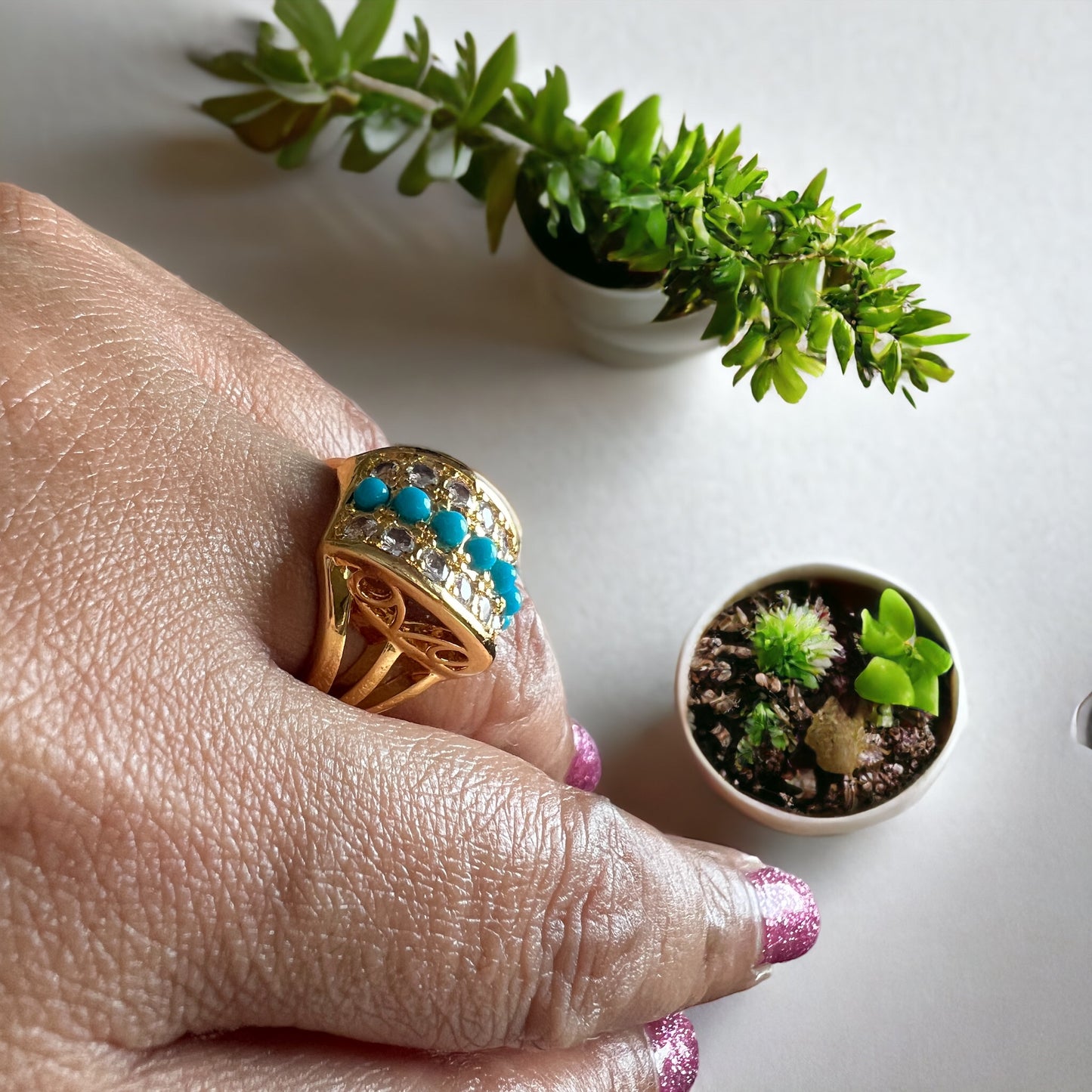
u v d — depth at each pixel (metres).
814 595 0.18
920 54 0.21
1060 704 0.19
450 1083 0.14
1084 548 0.19
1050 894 0.18
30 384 0.12
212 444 0.13
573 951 0.14
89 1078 0.12
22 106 0.22
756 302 0.17
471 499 0.13
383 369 0.21
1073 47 0.21
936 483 0.20
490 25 0.22
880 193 0.21
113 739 0.12
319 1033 0.13
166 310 0.15
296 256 0.21
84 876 0.12
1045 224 0.21
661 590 0.20
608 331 0.19
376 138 0.19
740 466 0.20
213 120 0.21
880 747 0.18
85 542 0.12
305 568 0.13
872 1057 0.18
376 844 0.12
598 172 0.17
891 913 0.18
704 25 0.22
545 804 0.14
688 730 0.18
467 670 0.14
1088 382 0.20
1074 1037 0.18
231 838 0.12
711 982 0.16
